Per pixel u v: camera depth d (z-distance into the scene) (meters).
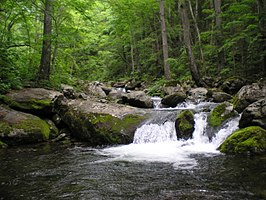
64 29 15.09
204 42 25.22
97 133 9.61
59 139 10.09
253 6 17.86
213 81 17.06
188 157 7.23
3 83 11.13
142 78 26.33
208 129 8.77
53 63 16.27
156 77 25.91
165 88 17.61
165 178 5.65
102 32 35.38
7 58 12.27
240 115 8.77
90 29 26.42
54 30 15.02
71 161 7.21
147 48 30.20
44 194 4.97
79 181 5.62
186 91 16.02
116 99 15.55
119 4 22.23
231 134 8.00
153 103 14.53
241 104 9.09
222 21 19.08
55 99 11.20
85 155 7.86
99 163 6.95
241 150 7.23
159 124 9.42
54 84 13.75
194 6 27.91
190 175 5.77
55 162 7.13
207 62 22.12
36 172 6.28
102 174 6.05
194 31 27.56
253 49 15.84
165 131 9.23
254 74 16.64
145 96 14.46
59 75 16.20
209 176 5.65
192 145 8.49
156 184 5.33
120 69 35.12
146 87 22.05
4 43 12.38
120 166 6.63
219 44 18.28
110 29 33.78
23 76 13.32
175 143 8.81
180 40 27.05
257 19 14.39
